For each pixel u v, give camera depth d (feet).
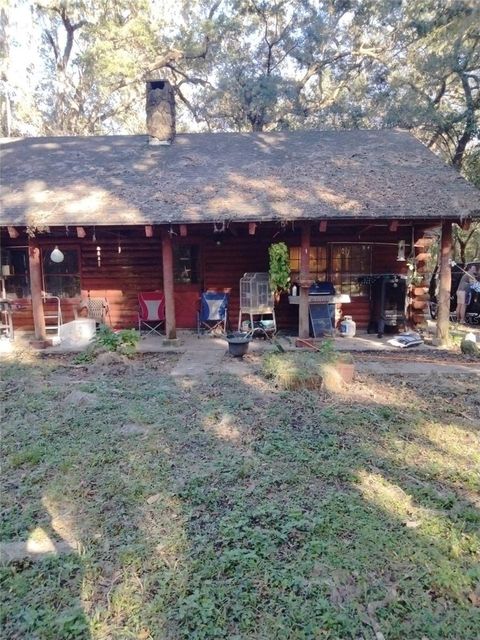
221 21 60.59
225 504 10.07
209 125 68.80
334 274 31.37
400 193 25.63
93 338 24.52
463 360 22.91
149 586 7.70
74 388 18.65
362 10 56.65
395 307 29.30
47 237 31.45
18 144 37.29
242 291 28.22
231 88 61.72
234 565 8.07
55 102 68.49
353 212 23.71
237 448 12.86
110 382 19.47
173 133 36.68
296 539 8.77
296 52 62.13
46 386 19.10
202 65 64.34
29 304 31.83
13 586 7.80
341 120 58.44
